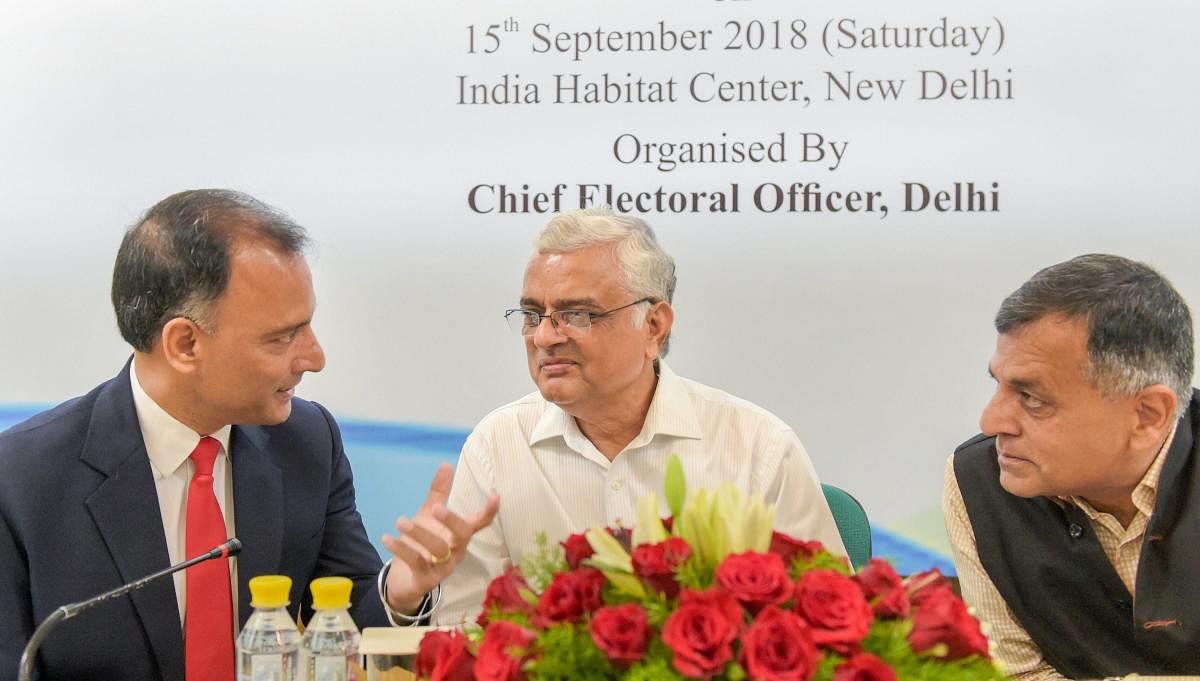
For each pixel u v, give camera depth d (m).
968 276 3.04
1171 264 2.99
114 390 1.84
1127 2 2.98
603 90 3.08
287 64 3.12
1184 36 2.97
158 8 3.12
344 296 3.13
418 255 3.12
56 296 3.13
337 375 3.13
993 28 3.01
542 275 1.85
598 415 1.96
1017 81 3.01
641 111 3.08
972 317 3.05
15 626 1.70
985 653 1.12
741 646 1.04
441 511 1.57
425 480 3.13
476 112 3.11
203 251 1.70
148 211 1.77
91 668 1.72
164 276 1.70
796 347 3.07
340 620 1.42
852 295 3.06
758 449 2.02
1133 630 1.78
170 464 1.80
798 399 3.07
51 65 3.12
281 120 3.13
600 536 1.17
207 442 1.84
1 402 3.14
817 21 3.04
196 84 3.12
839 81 3.04
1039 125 3.02
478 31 3.11
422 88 3.12
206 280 1.69
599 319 1.84
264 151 3.13
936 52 3.03
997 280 3.04
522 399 2.12
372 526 3.13
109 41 3.12
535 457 2.02
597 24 3.08
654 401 1.99
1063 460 1.67
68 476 1.75
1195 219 2.99
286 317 1.73
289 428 1.97
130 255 1.74
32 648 1.36
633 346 1.88
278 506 1.88
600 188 3.09
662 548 1.12
